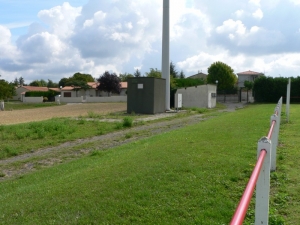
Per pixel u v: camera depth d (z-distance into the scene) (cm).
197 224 444
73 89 8988
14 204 604
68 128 1892
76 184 665
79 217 494
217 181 597
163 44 3550
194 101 4169
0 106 4888
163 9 3516
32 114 3609
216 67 7750
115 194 568
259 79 5100
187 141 1054
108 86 8550
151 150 952
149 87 3105
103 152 1211
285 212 477
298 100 4847
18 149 1405
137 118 2617
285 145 952
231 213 470
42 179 878
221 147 897
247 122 1567
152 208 501
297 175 643
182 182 600
